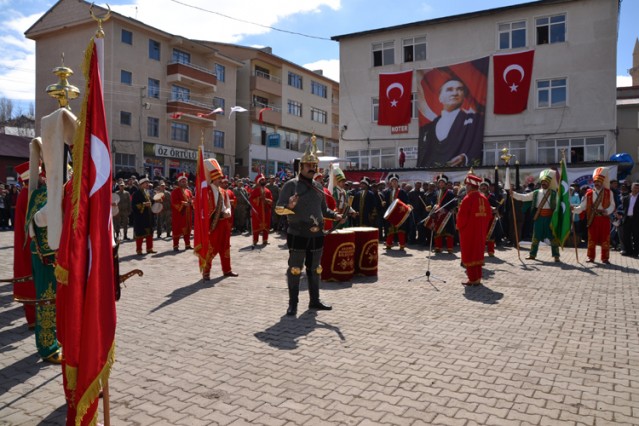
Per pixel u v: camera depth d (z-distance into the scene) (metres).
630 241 13.01
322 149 53.44
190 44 36.91
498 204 12.92
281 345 5.41
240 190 19.31
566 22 25.72
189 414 3.73
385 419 3.64
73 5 33.88
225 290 8.34
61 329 3.37
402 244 14.05
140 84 34.38
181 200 13.70
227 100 41.69
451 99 27.50
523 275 9.90
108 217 3.24
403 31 29.56
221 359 4.96
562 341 5.58
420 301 7.55
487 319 6.52
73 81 34.28
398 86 29.08
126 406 3.87
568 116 25.62
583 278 9.55
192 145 38.44
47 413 3.79
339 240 9.02
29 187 4.57
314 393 4.12
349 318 6.55
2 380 4.46
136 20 33.56
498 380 4.41
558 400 3.99
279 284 8.87
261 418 3.66
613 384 4.34
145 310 6.96
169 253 13.20
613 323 6.34
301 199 6.76
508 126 26.73
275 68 46.62
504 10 26.66
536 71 26.33
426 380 4.41
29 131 50.38
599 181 11.46
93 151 3.19
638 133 30.52
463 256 8.77
